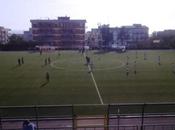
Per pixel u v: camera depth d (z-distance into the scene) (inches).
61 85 1684.3
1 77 1973.4
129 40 6382.9
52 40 5393.7
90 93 1483.8
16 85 1701.5
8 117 857.5
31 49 4338.1
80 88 1603.1
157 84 1692.9
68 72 2137.1
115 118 804.6
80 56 3262.8
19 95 1454.2
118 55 3346.5
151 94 1451.8
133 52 3752.5
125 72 2118.6
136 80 1820.9
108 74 2041.1
